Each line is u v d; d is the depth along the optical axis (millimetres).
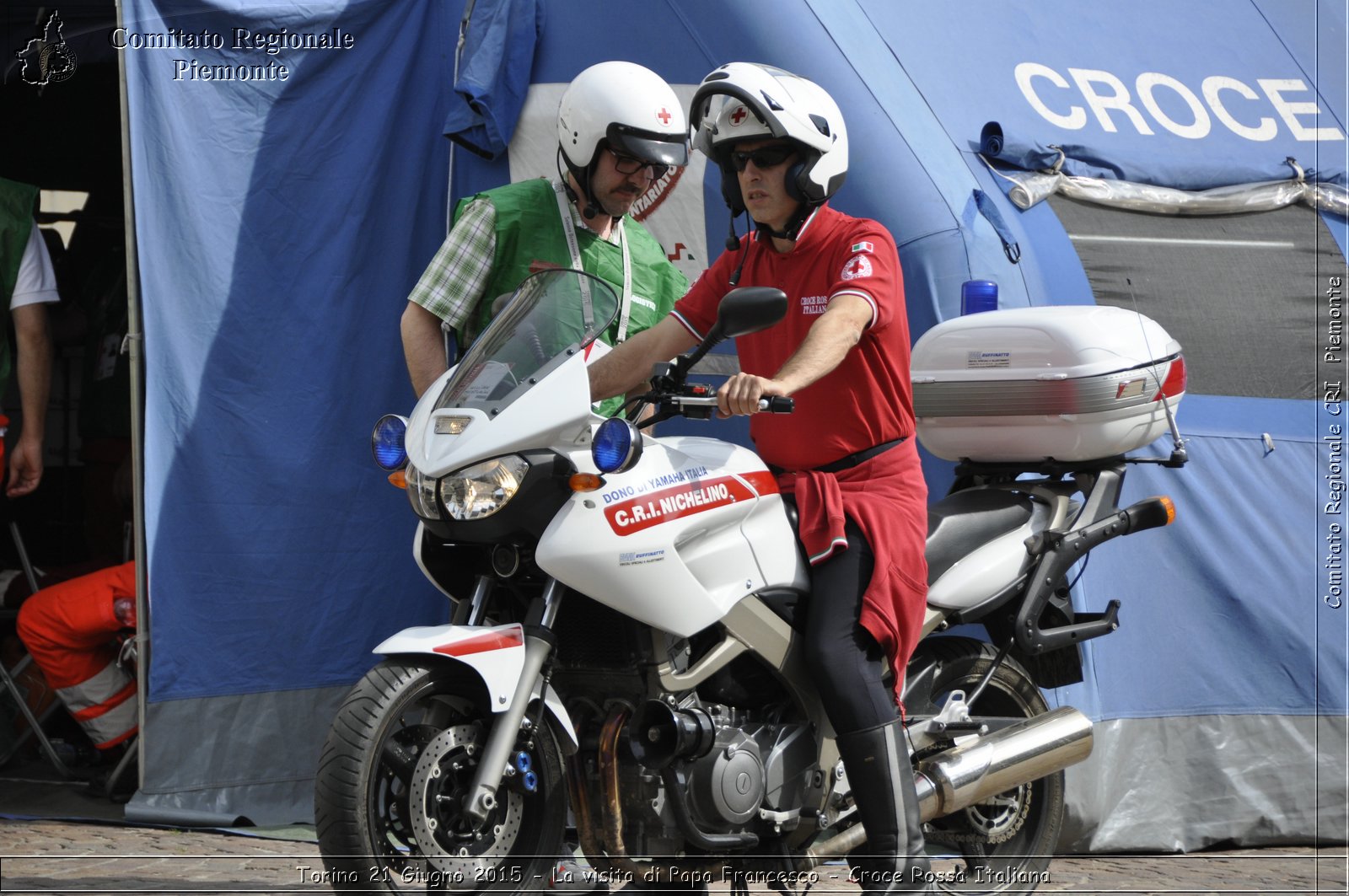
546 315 12273
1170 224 20453
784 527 12930
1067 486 15422
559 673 12766
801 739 13008
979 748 14062
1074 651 15664
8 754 21344
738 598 12453
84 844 17188
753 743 12602
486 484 11609
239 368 19047
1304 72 22828
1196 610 19359
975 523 14508
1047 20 21734
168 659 18578
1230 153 21156
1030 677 15961
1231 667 19406
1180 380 15672
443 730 11820
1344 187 21625
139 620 18578
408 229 19891
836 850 13195
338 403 19438
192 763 18578
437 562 12531
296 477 19219
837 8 19922
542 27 19812
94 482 23938
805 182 12781
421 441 12016
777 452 13500
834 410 13133
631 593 11867
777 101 12570
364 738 11320
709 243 19406
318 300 19406
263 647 18984
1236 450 19875
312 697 19172
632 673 12328
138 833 17891
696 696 12664
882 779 12516
